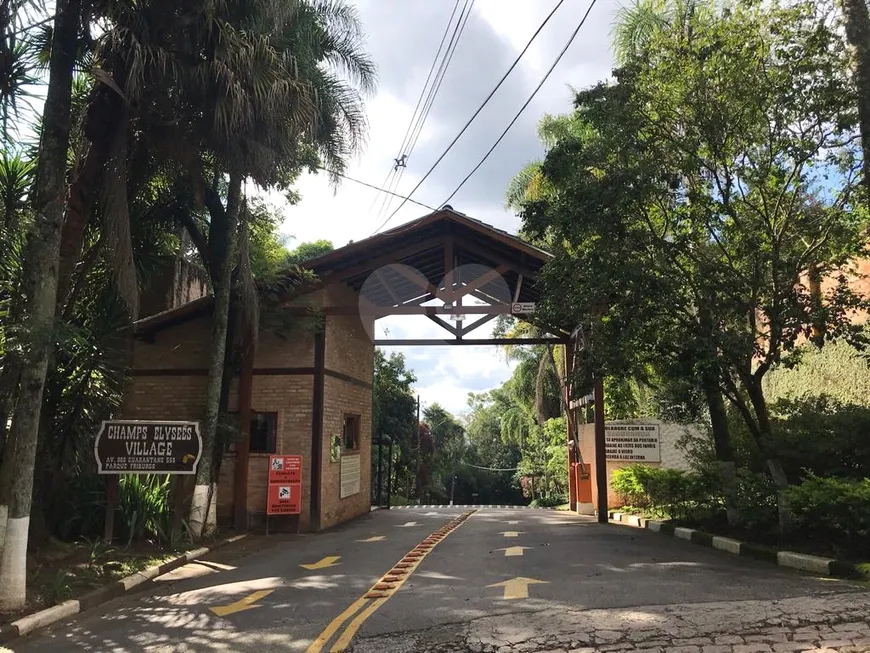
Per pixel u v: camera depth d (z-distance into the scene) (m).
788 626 5.45
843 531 8.62
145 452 10.56
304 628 6.21
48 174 7.72
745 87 9.58
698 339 9.45
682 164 10.04
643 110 10.29
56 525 10.31
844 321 9.41
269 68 9.82
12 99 8.13
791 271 9.54
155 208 12.24
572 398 20.61
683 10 10.73
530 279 16.67
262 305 14.30
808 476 9.34
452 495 60.00
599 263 9.89
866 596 6.25
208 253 13.02
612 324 10.19
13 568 6.95
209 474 11.84
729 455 11.48
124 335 10.78
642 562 8.78
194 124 10.02
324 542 12.40
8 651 5.93
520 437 45.78
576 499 20.08
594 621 5.80
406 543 11.83
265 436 14.89
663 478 13.27
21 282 8.30
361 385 18.61
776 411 11.06
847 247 9.87
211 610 7.08
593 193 9.80
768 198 10.27
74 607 7.21
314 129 11.41
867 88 8.32
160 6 8.87
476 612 6.35
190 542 11.07
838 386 13.16
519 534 12.63
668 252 10.13
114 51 8.82
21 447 7.19
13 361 7.86
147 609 7.30
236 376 14.84
